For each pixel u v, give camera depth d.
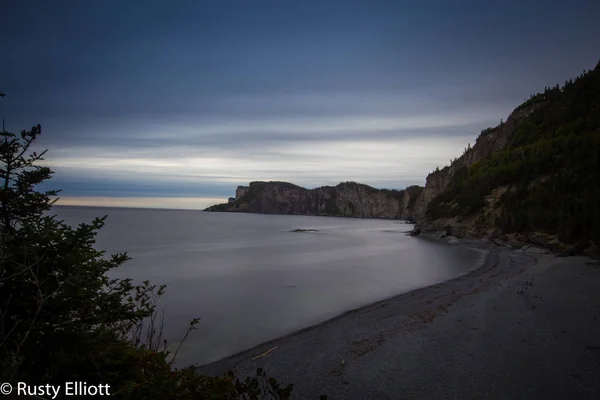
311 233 86.06
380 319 13.85
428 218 69.00
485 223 47.59
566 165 40.88
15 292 3.49
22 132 3.72
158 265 32.25
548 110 63.62
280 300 18.30
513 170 51.47
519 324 11.48
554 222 33.94
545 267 22.88
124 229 93.12
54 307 3.52
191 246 51.22
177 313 15.84
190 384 4.00
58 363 3.31
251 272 27.89
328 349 10.84
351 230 101.31
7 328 3.42
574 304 13.54
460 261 32.19
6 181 3.70
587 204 31.89
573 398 7.18
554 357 8.96
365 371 8.96
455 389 7.78
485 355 9.32
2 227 3.70
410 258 35.78
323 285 22.27
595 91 57.72
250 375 9.28
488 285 18.52
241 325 14.06
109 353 3.76
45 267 3.67
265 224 139.00
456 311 13.64
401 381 8.30
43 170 3.85
